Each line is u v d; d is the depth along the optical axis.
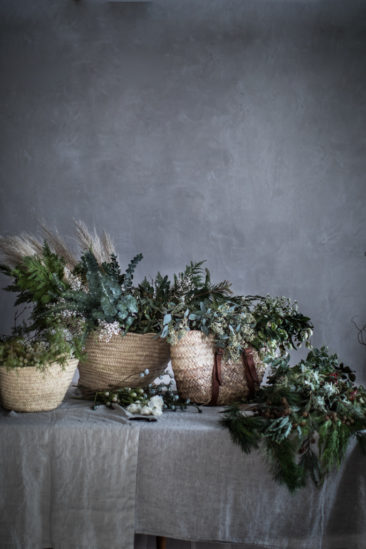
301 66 4.52
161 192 4.45
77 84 4.52
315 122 4.48
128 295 1.97
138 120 4.49
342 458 1.59
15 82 4.51
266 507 1.59
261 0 4.55
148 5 4.57
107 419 1.71
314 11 4.54
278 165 4.46
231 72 4.52
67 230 4.42
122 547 1.56
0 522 1.57
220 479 1.60
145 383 2.10
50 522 1.59
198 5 4.56
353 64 4.51
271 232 4.43
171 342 1.93
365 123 4.48
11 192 4.44
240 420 1.62
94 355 2.04
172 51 4.54
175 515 1.59
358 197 4.44
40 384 1.74
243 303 2.11
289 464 1.56
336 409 1.69
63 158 4.47
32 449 1.60
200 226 4.43
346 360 4.36
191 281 2.19
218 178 4.45
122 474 1.60
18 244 2.08
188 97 4.50
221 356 1.94
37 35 4.55
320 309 4.39
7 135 4.47
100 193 4.45
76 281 2.04
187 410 1.88
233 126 4.48
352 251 4.41
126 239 4.43
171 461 1.61
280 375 1.89
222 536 1.59
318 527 1.58
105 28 4.56
